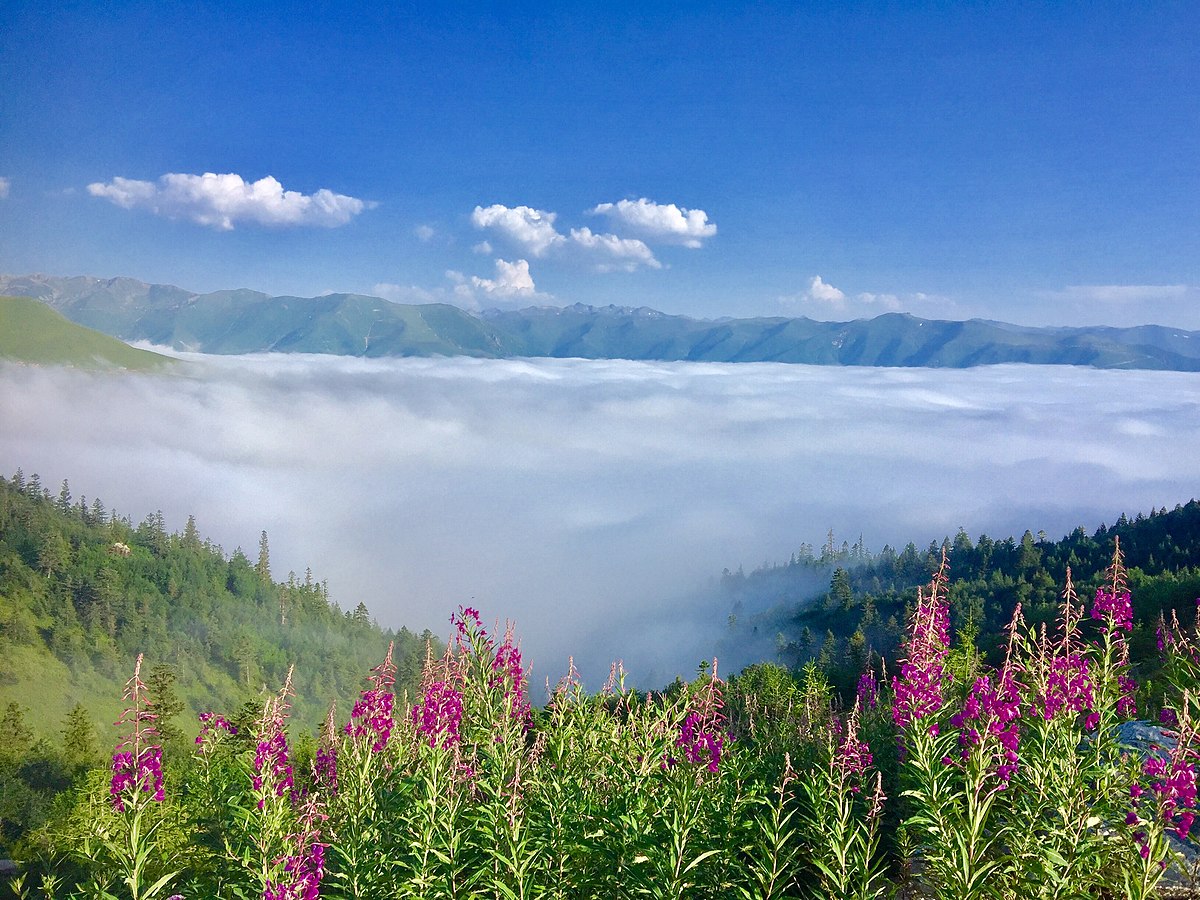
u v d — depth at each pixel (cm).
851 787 859
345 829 1059
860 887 787
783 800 868
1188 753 725
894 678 964
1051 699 834
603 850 913
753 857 863
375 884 927
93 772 2330
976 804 770
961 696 1004
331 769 1212
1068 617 917
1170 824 719
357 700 1235
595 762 1247
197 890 1023
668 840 869
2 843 5244
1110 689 915
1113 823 784
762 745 1564
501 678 1252
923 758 833
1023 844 777
